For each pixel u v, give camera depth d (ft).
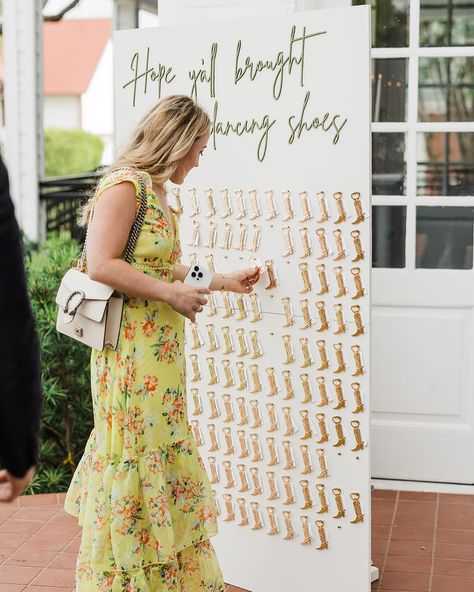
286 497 11.59
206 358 11.93
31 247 24.04
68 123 111.86
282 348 11.36
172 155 10.09
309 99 10.80
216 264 11.73
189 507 10.41
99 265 9.70
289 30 10.84
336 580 11.42
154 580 10.31
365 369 10.94
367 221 10.69
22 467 6.00
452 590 11.83
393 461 15.24
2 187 5.66
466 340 14.82
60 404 16.67
